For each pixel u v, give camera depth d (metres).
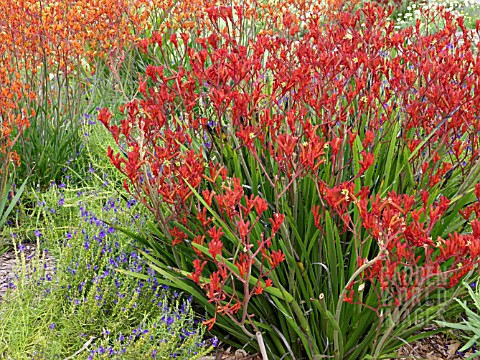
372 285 2.65
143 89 3.22
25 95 4.59
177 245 3.24
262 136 3.12
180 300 3.42
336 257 2.98
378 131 3.39
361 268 2.45
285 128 3.36
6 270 4.03
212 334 3.35
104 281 3.28
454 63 3.48
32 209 4.59
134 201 4.02
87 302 3.09
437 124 3.27
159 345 3.01
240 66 3.13
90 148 5.23
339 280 2.96
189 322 3.17
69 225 4.16
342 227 3.09
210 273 3.19
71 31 5.44
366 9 3.99
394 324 2.70
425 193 2.62
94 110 5.96
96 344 2.97
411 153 3.12
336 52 3.61
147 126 3.21
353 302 2.74
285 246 2.90
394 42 3.62
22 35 4.99
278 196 2.82
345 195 2.53
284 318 3.02
